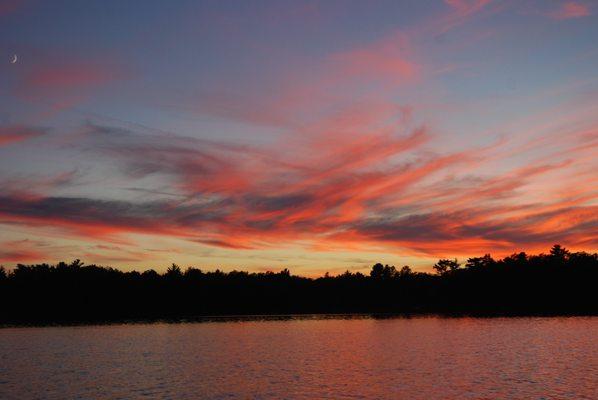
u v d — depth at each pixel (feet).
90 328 457.68
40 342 325.83
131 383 176.65
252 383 176.14
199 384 174.29
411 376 188.65
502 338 332.39
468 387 167.12
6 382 179.52
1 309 642.22
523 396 153.89
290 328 455.63
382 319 593.01
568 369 202.49
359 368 209.87
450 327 440.45
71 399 151.84
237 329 446.19
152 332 411.95
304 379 183.42
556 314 639.35
